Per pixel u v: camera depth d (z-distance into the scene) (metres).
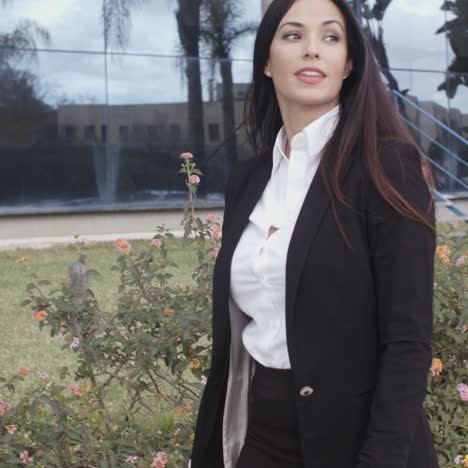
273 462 1.88
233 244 1.94
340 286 1.66
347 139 1.73
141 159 11.92
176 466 3.13
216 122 12.27
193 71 12.13
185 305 3.39
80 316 3.39
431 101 13.53
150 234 11.66
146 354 3.32
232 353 1.97
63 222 11.55
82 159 11.62
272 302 1.84
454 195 13.65
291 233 1.81
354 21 1.85
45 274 8.83
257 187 1.98
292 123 1.91
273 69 1.90
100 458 3.15
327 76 1.83
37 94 11.37
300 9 1.85
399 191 1.61
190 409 3.36
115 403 4.40
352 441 1.68
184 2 12.05
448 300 3.19
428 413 3.11
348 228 1.66
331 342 1.67
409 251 1.60
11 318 6.89
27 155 11.33
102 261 9.65
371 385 1.68
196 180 3.61
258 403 1.87
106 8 11.68
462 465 2.96
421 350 1.58
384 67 13.23
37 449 3.13
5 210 11.23
